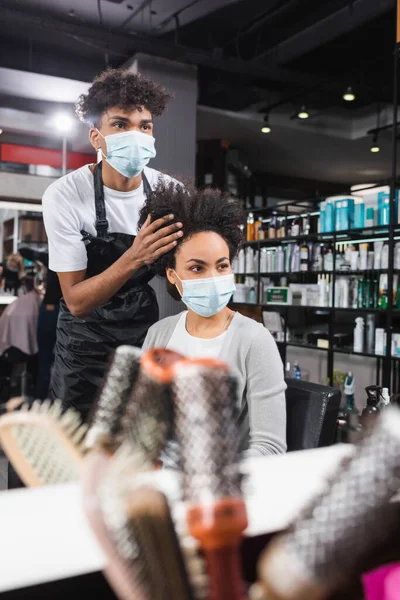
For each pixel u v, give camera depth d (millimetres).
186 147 6227
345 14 5777
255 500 496
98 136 1739
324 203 5184
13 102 6535
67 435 362
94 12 5730
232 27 6395
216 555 263
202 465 267
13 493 501
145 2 5438
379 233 4672
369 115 8398
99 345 1775
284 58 6660
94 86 1685
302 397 1290
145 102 1676
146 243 1372
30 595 382
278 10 5922
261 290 6094
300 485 533
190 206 1326
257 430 1208
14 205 4305
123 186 1759
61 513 463
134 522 254
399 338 4391
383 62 6992
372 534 238
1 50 6613
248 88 7273
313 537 246
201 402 273
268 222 6344
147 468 307
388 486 238
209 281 1282
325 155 9531
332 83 6797
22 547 413
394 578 347
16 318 4406
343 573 241
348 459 259
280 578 246
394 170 3939
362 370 4855
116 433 345
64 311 1854
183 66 6215
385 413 258
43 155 6367
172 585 261
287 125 8203
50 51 6773
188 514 267
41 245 4484
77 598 402
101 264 1780
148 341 1452
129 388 353
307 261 5457
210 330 1344
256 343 1268
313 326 5559
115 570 268
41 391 4293
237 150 9148
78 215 1727
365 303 4746
